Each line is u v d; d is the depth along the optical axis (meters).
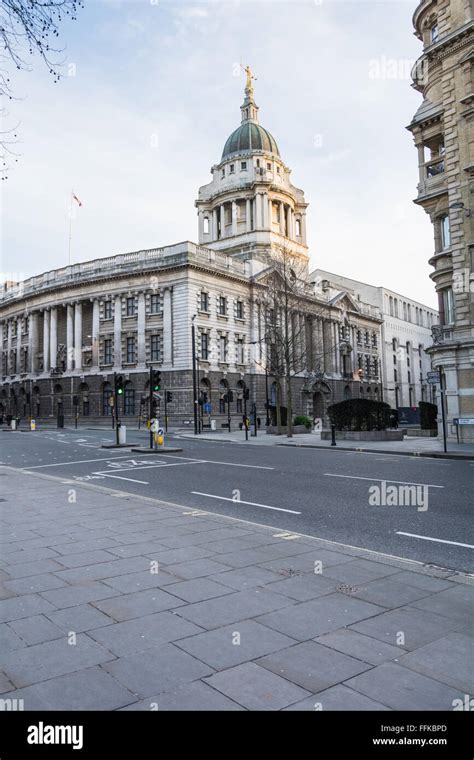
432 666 3.76
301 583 5.52
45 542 7.27
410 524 8.84
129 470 17.27
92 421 56.66
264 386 59.50
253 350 58.84
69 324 60.69
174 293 52.62
